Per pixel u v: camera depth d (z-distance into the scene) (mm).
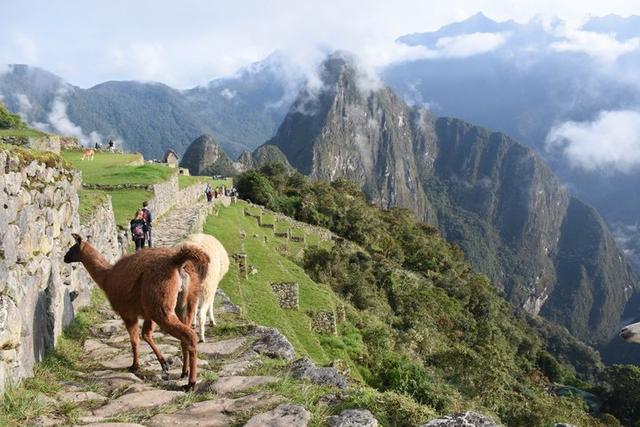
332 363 7102
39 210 6645
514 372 38219
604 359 133750
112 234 13406
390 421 4586
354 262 39562
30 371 5754
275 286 19875
